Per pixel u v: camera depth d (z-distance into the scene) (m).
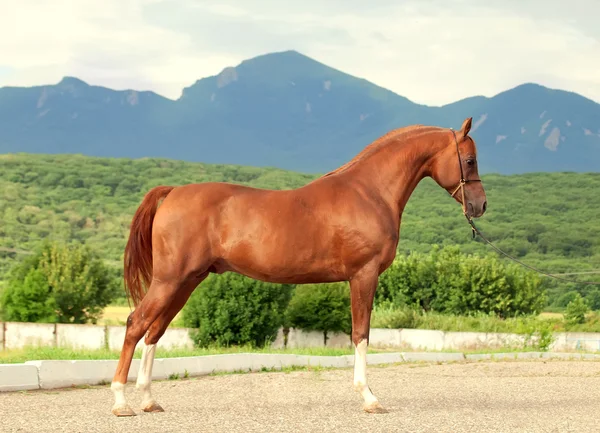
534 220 104.44
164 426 7.03
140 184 149.88
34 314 31.50
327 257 8.13
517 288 47.94
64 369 10.16
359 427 7.07
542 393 10.38
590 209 112.38
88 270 33.31
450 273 48.53
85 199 134.75
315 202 8.19
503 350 24.91
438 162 8.77
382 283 49.56
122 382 7.78
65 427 6.85
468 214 8.78
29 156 159.88
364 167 8.60
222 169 173.62
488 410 8.48
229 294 20.98
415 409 8.41
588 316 42.31
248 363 13.57
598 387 11.23
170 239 7.97
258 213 8.05
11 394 9.14
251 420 7.43
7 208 118.00
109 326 26.30
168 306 8.01
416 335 30.06
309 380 11.69
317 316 25.64
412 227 98.69
